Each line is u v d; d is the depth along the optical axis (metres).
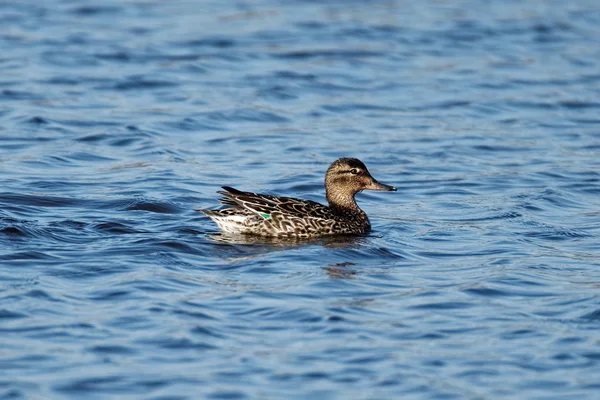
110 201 18.98
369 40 34.56
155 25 35.50
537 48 34.31
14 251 15.58
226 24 36.03
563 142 24.86
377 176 21.91
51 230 16.83
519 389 11.58
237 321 13.23
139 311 13.41
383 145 24.23
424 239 17.27
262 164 22.50
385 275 15.24
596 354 12.45
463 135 25.19
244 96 28.12
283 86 29.12
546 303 14.09
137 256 15.61
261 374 11.80
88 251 15.79
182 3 39.06
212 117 26.12
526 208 19.31
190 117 25.97
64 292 14.03
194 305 13.67
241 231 17.16
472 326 13.26
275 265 15.52
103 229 17.12
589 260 16.11
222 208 18.28
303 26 35.97
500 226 18.03
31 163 21.81
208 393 11.34
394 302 14.05
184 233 17.08
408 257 16.25
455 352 12.46
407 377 11.77
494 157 23.50
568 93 29.12
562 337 12.92
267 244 16.73
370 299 14.14
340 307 13.76
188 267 15.30
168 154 22.98
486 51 33.84
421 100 28.36
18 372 11.68
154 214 18.31
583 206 19.80
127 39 33.47
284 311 13.56
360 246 16.70
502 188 20.95
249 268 15.34
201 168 21.97
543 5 40.03
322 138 24.77
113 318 13.19
